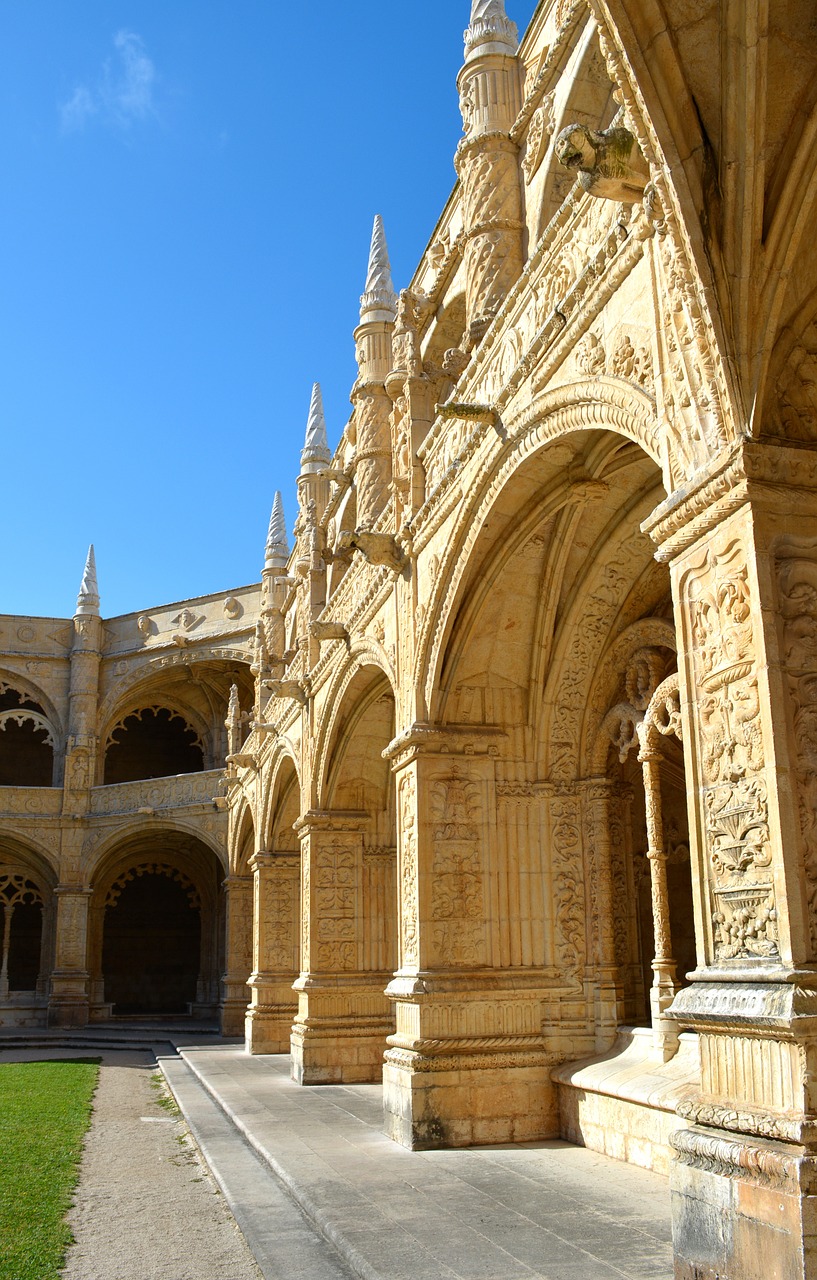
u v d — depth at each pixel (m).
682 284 6.79
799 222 6.48
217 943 43.50
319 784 21.52
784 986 5.99
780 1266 5.68
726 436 6.73
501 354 11.66
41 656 44.62
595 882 13.81
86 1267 8.77
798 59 6.31
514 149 14.55
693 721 7.04
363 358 22.39
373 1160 12.18
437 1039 13.06
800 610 6.52
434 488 13.40
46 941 42.09
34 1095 20.62
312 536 24.28
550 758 14.15
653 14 6.41
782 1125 5.81
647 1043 12.35
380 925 21.42
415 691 14.18
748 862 6.45
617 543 12.68
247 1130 14.62
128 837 41.44
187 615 44.75
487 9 15.34
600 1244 8.47
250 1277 8.45
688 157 6.64
